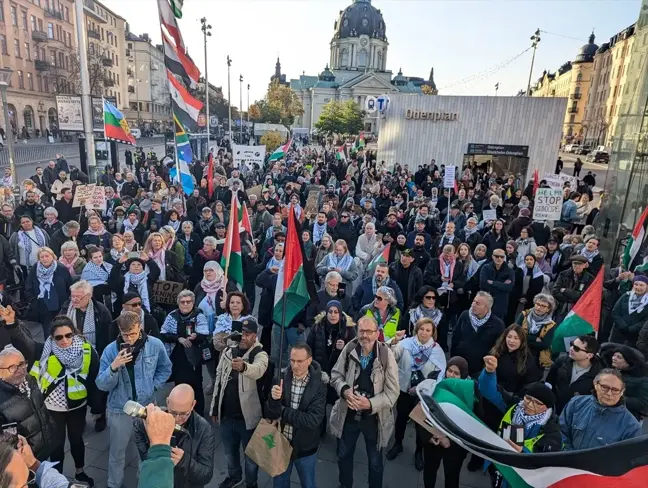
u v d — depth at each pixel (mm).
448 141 23094
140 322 4633
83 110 13102
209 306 5449
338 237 9938
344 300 7074
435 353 4633
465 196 14898
